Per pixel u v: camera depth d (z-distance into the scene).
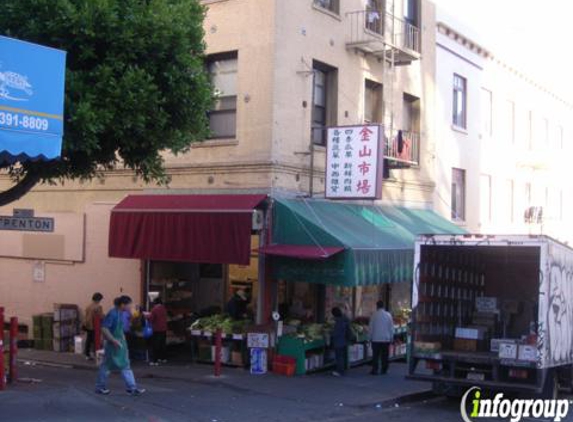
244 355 17.28
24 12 12.32
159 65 13.67
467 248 15.48
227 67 18.09
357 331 18.59
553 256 13.40
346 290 20.09
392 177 21.39
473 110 27.22
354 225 17.94
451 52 25.58
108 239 19.61
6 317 21.78
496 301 15.72
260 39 17.38
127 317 18.03
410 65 22.58
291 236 16.66
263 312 17.14
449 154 25.30
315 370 17.44
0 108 9.97
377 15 20.61
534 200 32.84
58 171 13.29
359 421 12.57
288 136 17.56
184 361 18.28
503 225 29.73
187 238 17.02
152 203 17.97
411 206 22.55
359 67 20.23
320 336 17.47
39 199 21.14
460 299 15.80
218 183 17.72
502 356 13.22
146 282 19.17
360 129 16.81
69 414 10.88
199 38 14.45
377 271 16.86
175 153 14.43
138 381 15.36
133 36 13.01
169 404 12.72
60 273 20.81
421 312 14.53
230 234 16.52
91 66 13.05
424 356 14.07
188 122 14.22
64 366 18.03
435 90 24.00
